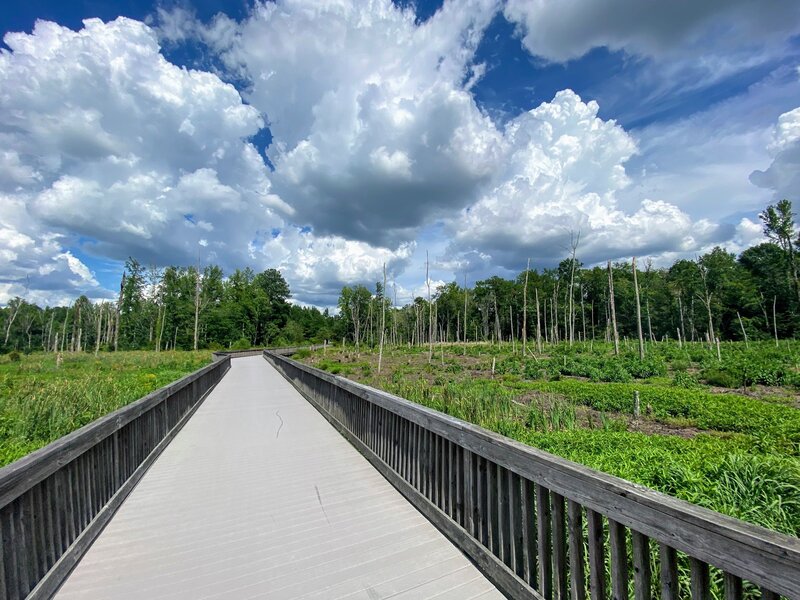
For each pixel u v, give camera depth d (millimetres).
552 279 72062
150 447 4805
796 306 44875
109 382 12008
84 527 2855
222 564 2609
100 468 3217
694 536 1330
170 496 3781
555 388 13047
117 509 3473
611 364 18656
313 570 2535
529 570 2164
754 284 49906
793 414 8141
